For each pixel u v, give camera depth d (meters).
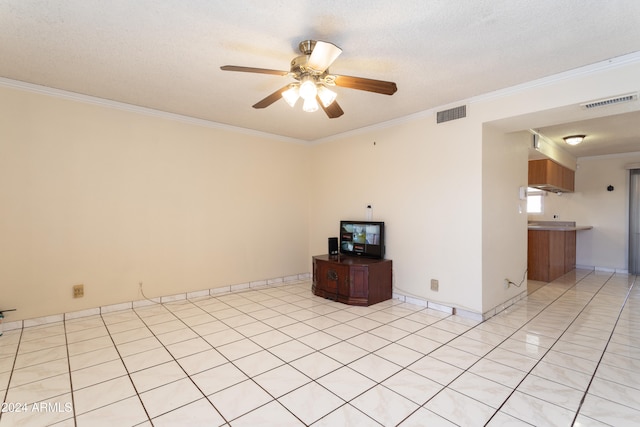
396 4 1.85
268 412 1.83
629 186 6.08
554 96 2.79
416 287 3.90
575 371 2.29
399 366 2.36
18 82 3.03
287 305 3.87
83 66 2.70
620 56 2.44
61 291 3.29
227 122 4.34
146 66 2.70
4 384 2.12
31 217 3.13
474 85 3.03
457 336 2.91
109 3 1.87
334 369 2.31
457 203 3.49
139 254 3.77
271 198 4.99
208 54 2.49
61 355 2.53
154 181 3.87
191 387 2.08
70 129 3.32
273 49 2.41
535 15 1.95
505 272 3.79
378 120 4.18
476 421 1.75
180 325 3.19
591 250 6.49
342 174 4.88
